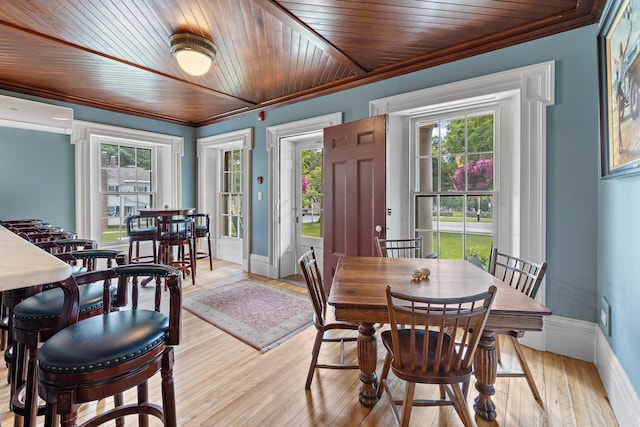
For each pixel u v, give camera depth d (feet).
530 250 7.59
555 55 7.25
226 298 10.92
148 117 15.08
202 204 16.94
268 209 13.85
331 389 5.96
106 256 4.94
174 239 11.88
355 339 6.75
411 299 3.88
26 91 11.45
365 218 9.96
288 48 8.54
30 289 4.75
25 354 4.49
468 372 4.18
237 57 9.07
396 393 5.84
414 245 9.90
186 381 6.19
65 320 3.66
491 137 8.69
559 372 6.47
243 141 14.78
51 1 6.36
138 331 3.34
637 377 4.53
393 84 9.86
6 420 5.07
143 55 8.87
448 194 9.39
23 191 11.69
